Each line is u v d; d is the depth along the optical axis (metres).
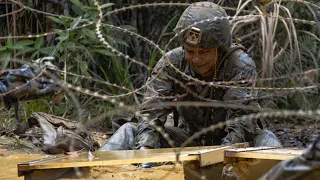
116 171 4.88
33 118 6.93
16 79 2.99
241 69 5.87
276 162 3.93
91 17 9.38
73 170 4.23
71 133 6.45
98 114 8.97
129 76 9.81
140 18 11.44
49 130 6.55
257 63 10.42
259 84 8.91
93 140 6.91
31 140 6.91
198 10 5.68
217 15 5.68
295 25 10.77
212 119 6.18
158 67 6.12
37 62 3.11
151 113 6.02
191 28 5.60
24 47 9.43
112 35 10.07
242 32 10.77
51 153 6.42
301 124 9.69
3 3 9.59
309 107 9.93
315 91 10.09
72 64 9.55
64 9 10.20
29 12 10.04
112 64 10.30
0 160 6.02
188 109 6.23
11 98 2.97
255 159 4.03
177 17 11.38
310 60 10.68
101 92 9.84
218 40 5.66
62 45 9.19
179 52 6.08
